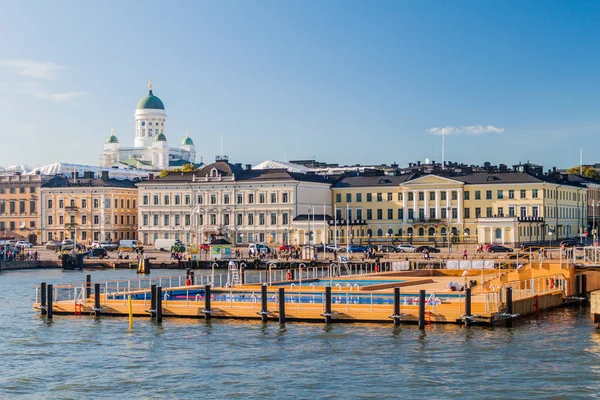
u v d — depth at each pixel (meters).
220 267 168.38
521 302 89.00
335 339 77.56
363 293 91.56
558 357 70.81
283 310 84.81
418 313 82.50
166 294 94.75
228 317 88.00
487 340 76.56
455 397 60.47
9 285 137.12
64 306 93.56
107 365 70.56
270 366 69.00
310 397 60.75
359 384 63.56
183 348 75.75
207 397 61.25
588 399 60.00
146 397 61.53
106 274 161.12
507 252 173.38
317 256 172.12
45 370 69.25
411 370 67.06
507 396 60.56
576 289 104.50
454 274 130.38
